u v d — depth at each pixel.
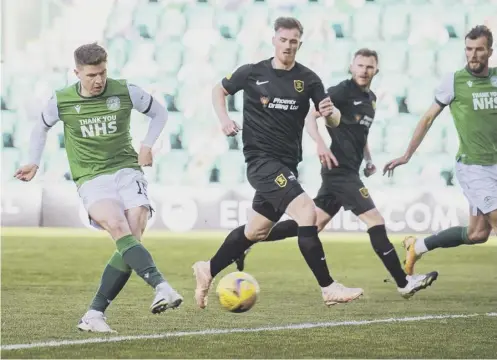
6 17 46.50
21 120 45.22
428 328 16.66
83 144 15.77
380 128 45.22
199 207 40.25
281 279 25.02
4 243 33.09
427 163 44.47
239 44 47.31
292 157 17.14
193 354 13.82
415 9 47.19
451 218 40.62
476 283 24.77
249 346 14.55
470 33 18.81
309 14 47.50
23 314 17.97
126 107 15.87
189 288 22.92
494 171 19.33
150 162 16.03
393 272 19.66
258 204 17.11
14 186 40.81
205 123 45.47
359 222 39.31
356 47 47.09
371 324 17.08
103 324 15.72
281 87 16.80
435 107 19.64
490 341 15.26
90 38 47.22
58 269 26.52
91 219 15.64
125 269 15.70
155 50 47.09
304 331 16.14
